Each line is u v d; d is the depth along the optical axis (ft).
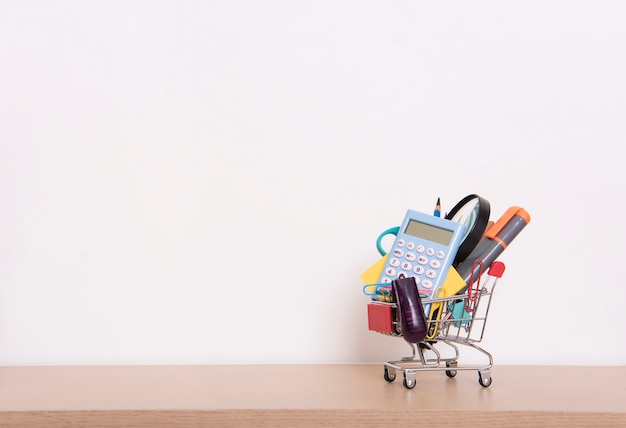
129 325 4.34
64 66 4.37
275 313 4.38
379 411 2.88
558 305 4.48
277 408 2.89
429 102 4.49
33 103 4.35
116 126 4.38
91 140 4.36
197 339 4.36
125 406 2.94
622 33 4.59
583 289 4.50
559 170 4.52
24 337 4.30
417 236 3.47
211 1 4.44
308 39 4.46
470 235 3.36
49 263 4.32
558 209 4.51
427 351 4.38
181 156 4.39
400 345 4.36
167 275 4.36
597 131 4.55
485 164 4.50
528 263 4.49
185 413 2.88
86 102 4.37
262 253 4.39
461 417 2.88
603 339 4.49
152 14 4.42
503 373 4.01
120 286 4.34
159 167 4.38
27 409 2.89
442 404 2.99
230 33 4.44
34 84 4.35
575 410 2.93
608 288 4.51
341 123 4.45
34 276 4.32
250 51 4.44
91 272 4.34
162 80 4.40
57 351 4.31
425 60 4.50
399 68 4.49
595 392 3.39
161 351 4.34
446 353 4.39
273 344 4.37
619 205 4.54
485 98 4.51
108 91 4.38
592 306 4.50
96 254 4.34
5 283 4.30
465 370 3.74
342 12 4.48
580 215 4.52
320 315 4.38
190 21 4.43
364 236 4.42
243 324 4.37
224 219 4.39
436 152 4.47
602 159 4.55
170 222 4.37
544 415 2.91
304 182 4.42
